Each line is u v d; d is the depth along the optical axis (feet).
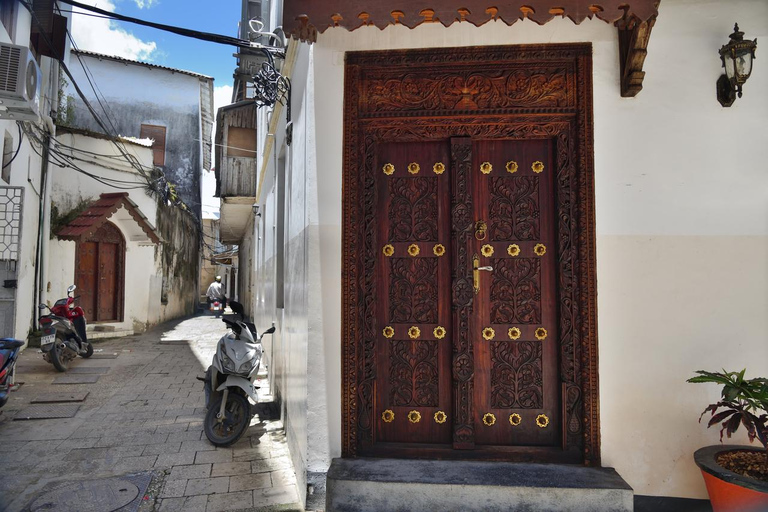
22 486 11.37
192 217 63.82
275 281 18.72
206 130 73.97
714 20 10.32
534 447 10.30
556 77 10.58
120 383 21.85
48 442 14.32
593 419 10.02
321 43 10.70
